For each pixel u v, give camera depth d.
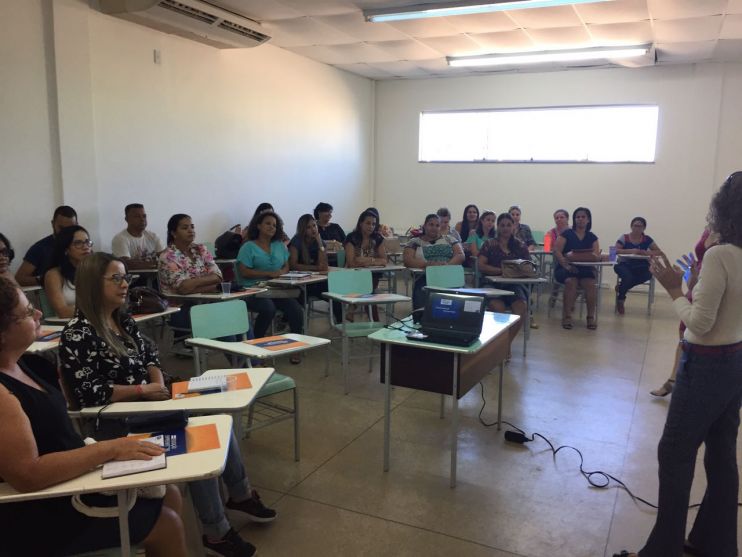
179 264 4.05
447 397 3.81
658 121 7.58
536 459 2.92
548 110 8.21
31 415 1.44
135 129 5.21
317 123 7.87
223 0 5.11
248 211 6.77
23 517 1.45
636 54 6.59
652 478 2.73
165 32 5.38
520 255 5.23
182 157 5.77
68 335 2.05
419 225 9.22
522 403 3.71
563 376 4.27
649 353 4.89
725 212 1.74
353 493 2.57
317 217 6.66
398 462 2.88
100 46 4.80
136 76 5.17
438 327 2.64
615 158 7.93
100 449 1.43
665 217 7.71
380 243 5.78
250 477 2.70
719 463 1.98
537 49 6.68
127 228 4.98
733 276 1.71
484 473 2.77
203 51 5.91
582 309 6.66
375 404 3.67
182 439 1.62
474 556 2.13
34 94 4.35
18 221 4.32
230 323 3.13
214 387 2.14
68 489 1.33
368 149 9.22
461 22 5.62
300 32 6.16
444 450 3.02
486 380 4.16
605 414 3.53
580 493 2.59
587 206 8.09
